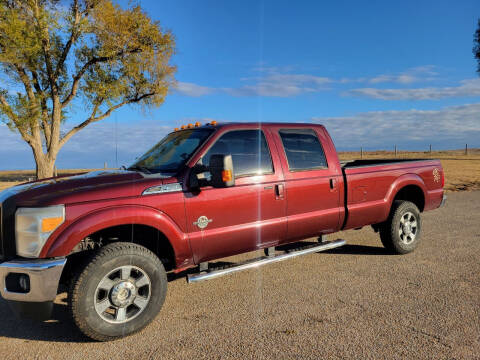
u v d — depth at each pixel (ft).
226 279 15.84
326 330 10.91
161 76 79.00
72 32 69.82
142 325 11.18
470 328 10.84
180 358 9.62
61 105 76.43
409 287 14.24
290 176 14.85
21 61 64.13
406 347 9.82
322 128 16.72
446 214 29.55
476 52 75.56
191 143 13.83
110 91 74.13
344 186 16.49
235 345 10.18
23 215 10.34
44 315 10.36
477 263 17.07
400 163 18.78
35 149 72.59
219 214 13.05
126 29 71.56
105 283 10.70
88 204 10.80
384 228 18.49
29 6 65.62
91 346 10.55
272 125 15.17
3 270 10.28
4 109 65.26
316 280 15.34
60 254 10.30
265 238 14.28
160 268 11.54
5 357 10.04
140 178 12.12
